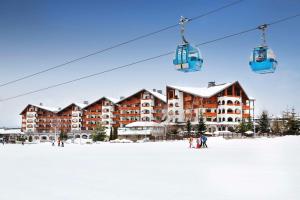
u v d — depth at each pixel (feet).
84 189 45.52
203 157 94.48
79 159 96.84
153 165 74.59
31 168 73.26
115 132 330.13
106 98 437.17
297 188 43.83
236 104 347.56
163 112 390.42
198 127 302.66
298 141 192.03
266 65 61.62
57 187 47.44
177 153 115.34
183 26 61.00
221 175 56.44
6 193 43.55
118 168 69.87
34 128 498.28
